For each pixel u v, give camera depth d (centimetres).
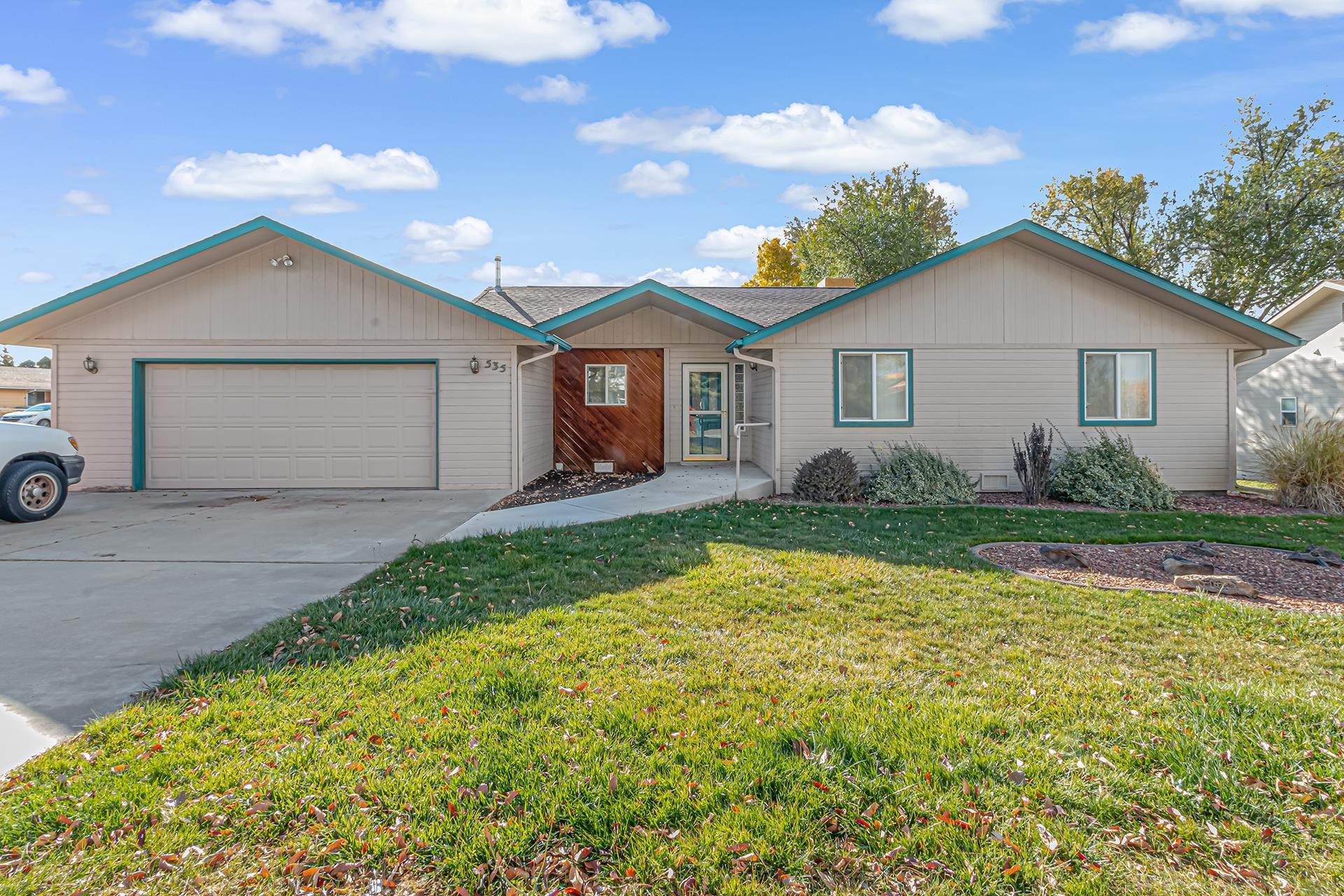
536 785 285
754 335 1206
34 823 257
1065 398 1238
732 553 697
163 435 1252
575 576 605
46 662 412
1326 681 401
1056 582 612
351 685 377
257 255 1245
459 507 1042
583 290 1772
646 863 244
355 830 257
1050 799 280
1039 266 1234
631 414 1584
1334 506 1064
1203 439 1245
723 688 380
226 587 582
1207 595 575
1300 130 3017
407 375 1257
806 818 266
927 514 998
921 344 1232
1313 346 1678
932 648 448
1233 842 257
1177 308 1226
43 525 887
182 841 251
